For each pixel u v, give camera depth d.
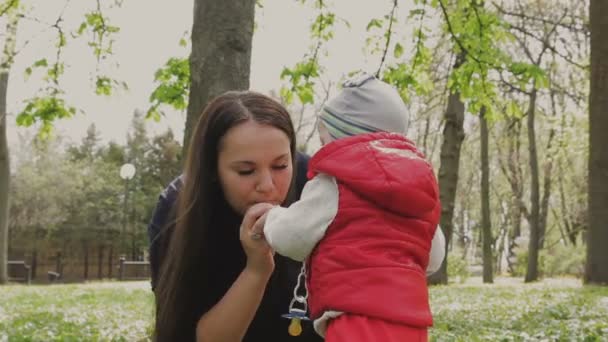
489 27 9.80
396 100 2.77
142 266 29.56
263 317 2.67
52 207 43.34
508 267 41.44
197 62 5.94
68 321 7.78
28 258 43.16
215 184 2.46
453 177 16.39
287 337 2.71
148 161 47.88
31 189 42.94
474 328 6.53
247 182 2.37
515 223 39.47
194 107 5.90
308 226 2.38
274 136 2.34
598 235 11.83
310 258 2.48
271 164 2.36
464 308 8.73
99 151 53.94
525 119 32.19
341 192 2.45
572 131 25.78
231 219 2.55
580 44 22.66
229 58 5.89
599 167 11.80
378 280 2.31
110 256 43.47
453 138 16.38
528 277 23.70
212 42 5.89
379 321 2.27
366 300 2.29
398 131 2.77
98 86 9.98
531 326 6.49
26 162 44.94
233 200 2.43
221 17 5.91
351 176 2.42
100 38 9.94
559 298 9.33
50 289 14.78
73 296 12.27
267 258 2.41
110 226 43.94
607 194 11.73
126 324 7.61
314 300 2.42
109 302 10.98
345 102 2.77
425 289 2.42
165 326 2.58
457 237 53.72
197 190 2.45
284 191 2.43
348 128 2.73
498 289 12.66
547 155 30.09
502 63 9.59
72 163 46.75
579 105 24.22
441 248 2.77
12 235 43.12
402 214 2.44
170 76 8.24
